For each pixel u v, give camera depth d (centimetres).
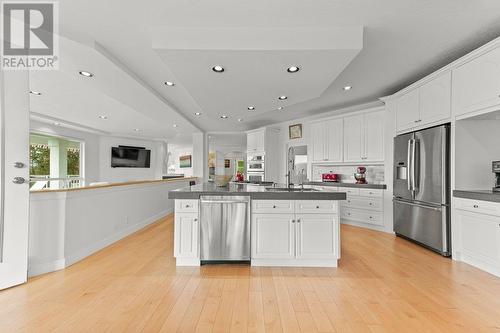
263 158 646
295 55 236
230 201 276
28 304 192
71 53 253
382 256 307
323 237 274
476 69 261
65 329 162
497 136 289
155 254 314
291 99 364
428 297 205
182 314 179
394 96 400
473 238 267
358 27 230
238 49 227
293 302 197
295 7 204
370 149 456
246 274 253
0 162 213
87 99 440
